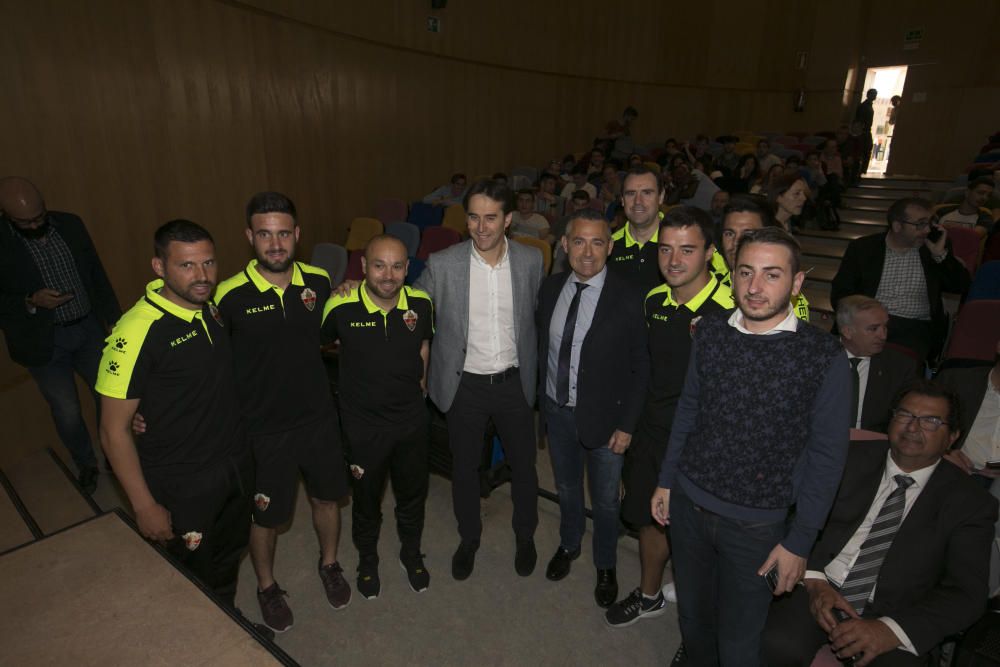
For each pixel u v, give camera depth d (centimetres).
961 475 166
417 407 224
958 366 258
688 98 1148
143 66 427
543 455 356
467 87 827
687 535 171
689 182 589
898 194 819
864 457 178
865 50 1153
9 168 337
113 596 155
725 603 166
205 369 178
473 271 220
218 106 500
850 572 172
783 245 138
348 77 655
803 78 1182
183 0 459
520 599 242
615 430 212
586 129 1036
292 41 579
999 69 1038
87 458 312
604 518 226
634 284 210
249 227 190
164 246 164
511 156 925
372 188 714
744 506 153
